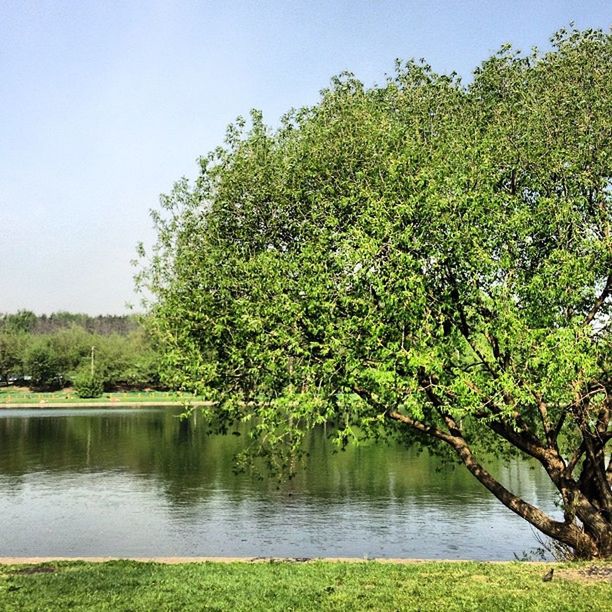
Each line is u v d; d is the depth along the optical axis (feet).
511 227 44.73
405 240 43.34
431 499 92.43
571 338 40.45
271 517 81.92
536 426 57.93
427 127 53.16
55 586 40.19
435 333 44.80
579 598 35.40
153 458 139.74
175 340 50.72
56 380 421.59
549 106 49.96
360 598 36.86
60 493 99.76
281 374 46.70
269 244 51.93
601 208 47.60
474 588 38.14
